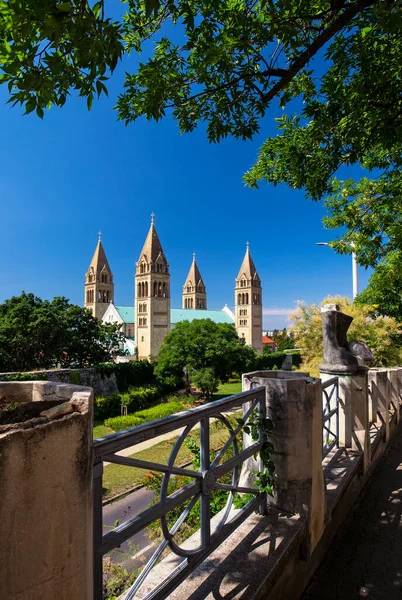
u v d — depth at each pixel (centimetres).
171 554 252
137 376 4088
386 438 700
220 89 472
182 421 202
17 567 111
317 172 639
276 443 304
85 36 270
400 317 1492
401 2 323
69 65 305
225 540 268
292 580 275
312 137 605
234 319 9731
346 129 530
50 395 159
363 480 515
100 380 3688
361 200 952
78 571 129
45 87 304
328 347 538
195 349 3869
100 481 156
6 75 301
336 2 368
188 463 1337
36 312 3406
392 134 502
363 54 439
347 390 516
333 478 420
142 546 492
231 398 252
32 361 3384
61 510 124
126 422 2789
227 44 420
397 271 1206
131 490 1215
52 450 121
